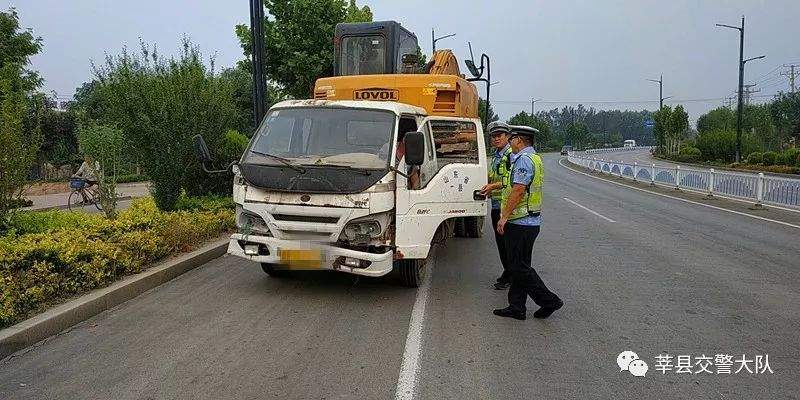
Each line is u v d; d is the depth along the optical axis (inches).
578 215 595.8
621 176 1279.5
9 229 289.3
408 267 279.3
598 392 175.5
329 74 628.7
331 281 297.4
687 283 305.4
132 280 271.0
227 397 168.4
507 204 235.5
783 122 2659.9
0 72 327.3
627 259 366.9
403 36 475.2
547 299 240.5
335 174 252.1
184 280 298.8
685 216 586.6
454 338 218.8
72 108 1168.2
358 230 251.0
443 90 338.0
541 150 3850.9
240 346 207.6
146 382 177.9
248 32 643.5
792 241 433.4
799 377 188.1
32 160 301.0
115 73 375.9
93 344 208.7
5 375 182.5
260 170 261.7
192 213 395.2
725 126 2603.3
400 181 260.8
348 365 191.8
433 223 279.4
